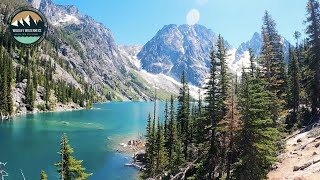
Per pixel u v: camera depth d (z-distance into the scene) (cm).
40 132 9981
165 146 5809
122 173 5809
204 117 3559
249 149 2684
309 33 4906
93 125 12925
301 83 5822
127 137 10088
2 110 14250
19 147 7388
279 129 3872
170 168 5125
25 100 17200
